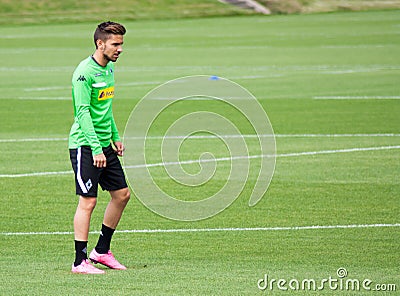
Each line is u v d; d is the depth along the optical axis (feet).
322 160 167.02
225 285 88.53
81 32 547.90
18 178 152.66
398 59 376.07
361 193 139.33
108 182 96.63
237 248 107.24
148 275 93.20
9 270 95.86
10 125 213.46
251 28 571.69
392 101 249.34
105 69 93.97
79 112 92.94
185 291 85.81
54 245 109.50
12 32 560.61
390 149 178.19
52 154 175.42
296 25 588.50
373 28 548.31
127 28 586.45
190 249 106.93
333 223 120.37
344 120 216.74
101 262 96.94
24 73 341.21
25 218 124.47
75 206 132.26
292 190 142.00
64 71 347.36
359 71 331.36
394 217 123.65
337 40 476.54
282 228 117.91
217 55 406.62
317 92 271.49
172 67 355.15
